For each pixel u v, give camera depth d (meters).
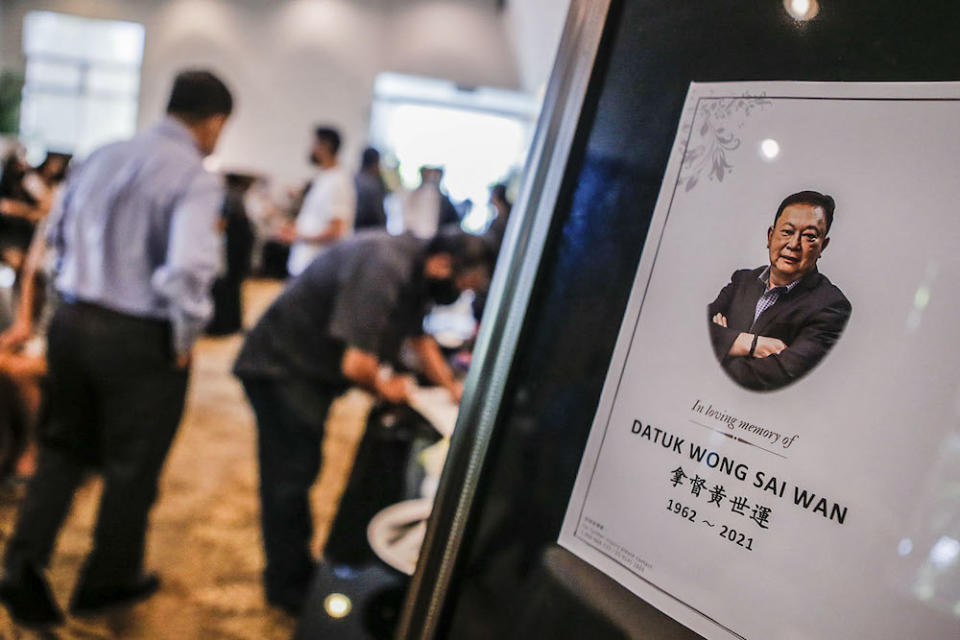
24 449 2.62
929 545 0.39
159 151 1.79
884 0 0.44
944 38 0.41
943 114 0.41
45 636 1.89
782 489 0.45
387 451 1.46
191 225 1.77
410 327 1.98
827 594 0.42
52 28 11.07
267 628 2.07
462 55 10.79
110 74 11.33
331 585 1.08
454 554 0.65
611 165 0.58
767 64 0.49
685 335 0.51
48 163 3.14
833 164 0.45
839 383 0.43
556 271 0.61
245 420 3.72
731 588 0.46
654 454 0.52
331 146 4.01
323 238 4.00
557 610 0.57
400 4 10.69
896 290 0.42
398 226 7.25
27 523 1.86
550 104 0.64
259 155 10.92
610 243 0.58
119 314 1.78
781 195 0.47
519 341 0.63
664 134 0.55
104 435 1.89
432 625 0.66
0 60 11.04
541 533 0.59
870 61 0.44
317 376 1.96
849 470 0.42
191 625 2.03
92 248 1.77
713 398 0.49
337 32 10.70
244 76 10.78
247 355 1.99
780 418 0.45
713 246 0.50
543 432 0.60
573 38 0.62
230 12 10.66
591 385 0.57
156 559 2.33
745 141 0.49
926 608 0.39
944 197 0.40
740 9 0.51
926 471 0.40
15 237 2.93
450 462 0.67
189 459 3.13
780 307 0.46
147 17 10.75
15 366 2.48
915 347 0.41
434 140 11.23
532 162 0.65
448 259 1.88
